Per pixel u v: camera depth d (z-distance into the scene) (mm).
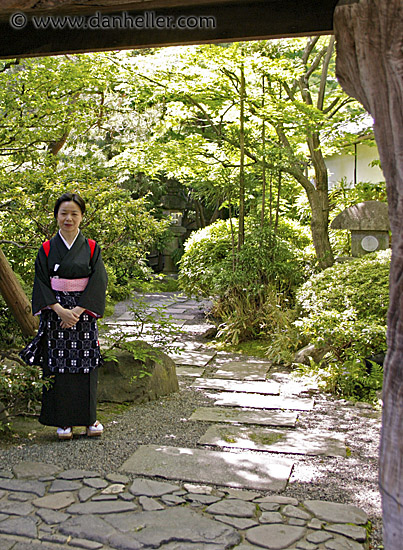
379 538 2240
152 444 3305
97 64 5445
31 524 2281
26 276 5594
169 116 7605
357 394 4562
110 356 4207
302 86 7879
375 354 4852
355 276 5465
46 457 3057
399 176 1312
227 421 3787
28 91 4445
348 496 2627
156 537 2176
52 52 1973
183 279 8328
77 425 3355
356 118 7641
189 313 9094
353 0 1325
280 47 7074
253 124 7824
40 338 3346
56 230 4629
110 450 3195
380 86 1318
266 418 3863
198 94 7039
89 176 5195
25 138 4398
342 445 3342
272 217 8289
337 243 9312
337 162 12344
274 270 6918
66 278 3281
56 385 3312
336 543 2158
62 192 4680
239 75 6918
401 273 1333
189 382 4953
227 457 3084
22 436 3432
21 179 4562
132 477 2789
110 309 8867
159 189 13727
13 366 4117
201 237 8359
